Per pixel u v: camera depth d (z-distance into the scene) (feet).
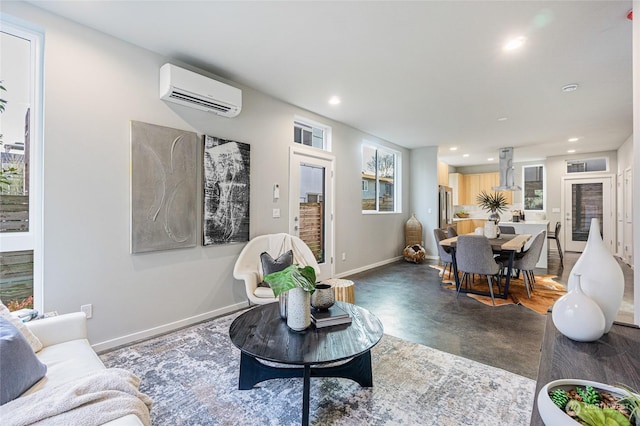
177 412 5.61
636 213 5.76
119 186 8.30
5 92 7.07
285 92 12.07
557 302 4.42
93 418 3.32
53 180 7.26
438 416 5.49
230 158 10.87
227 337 8.86
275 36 8.22
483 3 6.82
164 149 9.13
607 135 18.69
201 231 10.10
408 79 10.82
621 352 3.82
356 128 17.47
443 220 23.67
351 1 6.80
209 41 8.48
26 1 6.80
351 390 6.29
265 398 6.04
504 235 16.65
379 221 19.90
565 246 25.88
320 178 15.21
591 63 9.57
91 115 7.84
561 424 2.35
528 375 6.87
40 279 7.22
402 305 11.89
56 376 4.37
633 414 2.35
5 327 4.14
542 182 27.94
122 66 8.39
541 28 7.75
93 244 7.88
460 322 10.12
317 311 6.68
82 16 7.37
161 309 9.19
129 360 7.50
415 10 7.09
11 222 7.06
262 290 9.70
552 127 16.89
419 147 22.74
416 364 7.34
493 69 10.02
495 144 21.50
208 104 9.83
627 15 7.16
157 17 7.41
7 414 3.27
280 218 12.98
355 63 9.69
